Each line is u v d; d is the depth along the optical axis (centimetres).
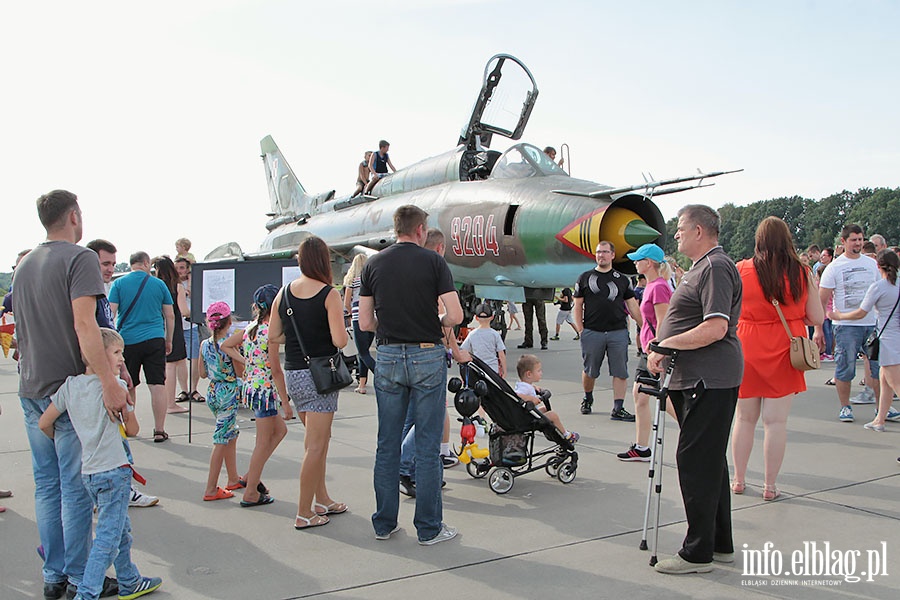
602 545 432
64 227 378
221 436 527
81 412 349
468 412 495
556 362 1288
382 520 442
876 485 544
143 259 712
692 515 387
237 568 403
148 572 398
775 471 508
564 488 551
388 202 1532
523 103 1373
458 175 1342
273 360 482
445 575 390
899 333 684
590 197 1007
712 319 379
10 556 425
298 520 466
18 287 374
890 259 680
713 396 387
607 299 790
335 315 445
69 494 364
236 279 857
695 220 407
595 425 775
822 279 772
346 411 869
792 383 500
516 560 411
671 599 358
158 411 719
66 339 368
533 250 1062
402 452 536
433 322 433
